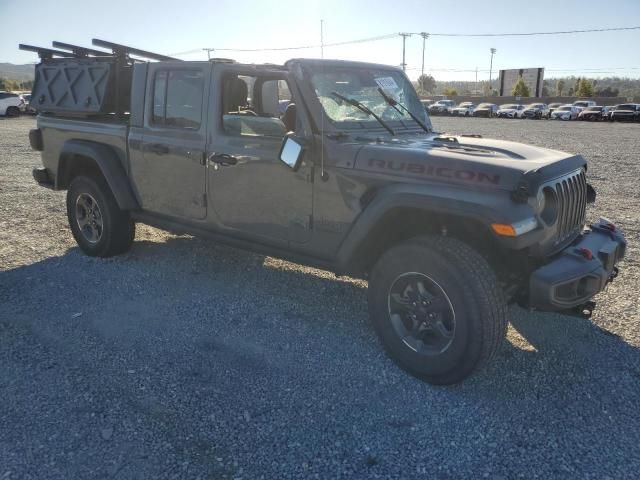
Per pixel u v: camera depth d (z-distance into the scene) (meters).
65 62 5.81
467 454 2.83
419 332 3.51
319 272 5.40
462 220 3.40
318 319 4.38
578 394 3.37
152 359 3.71
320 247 3.99
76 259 5.68
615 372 3.62
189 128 4.60
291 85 3.93
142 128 4.97
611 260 3.64
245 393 3.34
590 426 3.07
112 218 5.42
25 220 7.21
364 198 3.66
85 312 4.42
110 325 4.20
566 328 4.24
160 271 5.36
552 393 3.38
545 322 4.34
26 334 4.03
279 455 2.80
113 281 5.09
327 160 3.79
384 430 3.01
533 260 3.41
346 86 4.23
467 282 3.17
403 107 4.57
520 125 36.56
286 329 4.20
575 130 30.41
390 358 3.72
